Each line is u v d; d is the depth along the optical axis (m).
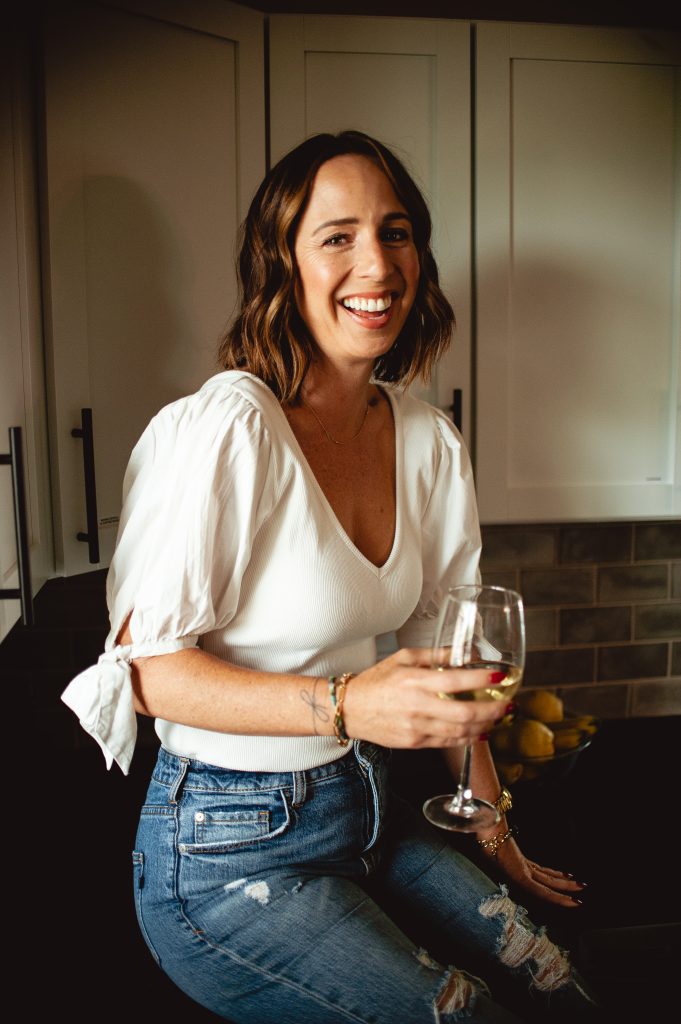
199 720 1.04
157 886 1.10
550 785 1.71
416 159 1.78
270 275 1.15
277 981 1.05
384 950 1.03
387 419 1.30
